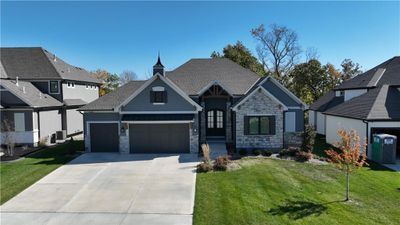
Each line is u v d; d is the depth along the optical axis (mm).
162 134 25094
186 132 25047
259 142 25062
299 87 49875
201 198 14477
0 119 29375
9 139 24906
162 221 12297
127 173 19141
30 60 38656
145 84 24844
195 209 13273
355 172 18641
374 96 25672
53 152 26375
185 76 31156
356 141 14258
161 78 24875
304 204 13609
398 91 26062
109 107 25719
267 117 24938
